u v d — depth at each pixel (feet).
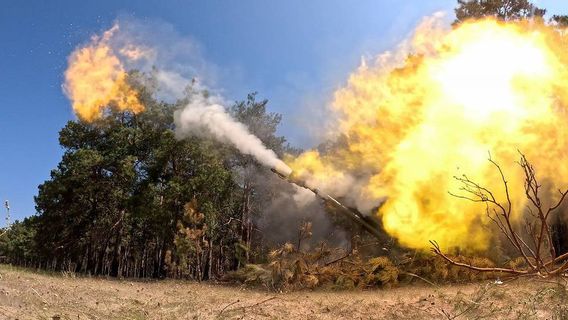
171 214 89.20
